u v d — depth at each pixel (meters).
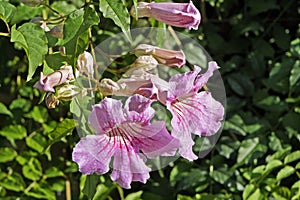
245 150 0.90
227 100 0.93
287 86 0.92
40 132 0.90
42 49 0.48
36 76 0.80
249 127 0.92
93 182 0.53
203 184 0.91
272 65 0.94
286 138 0.92
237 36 0.95
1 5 0.51
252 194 0.87
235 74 0.94
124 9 0.49
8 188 0.89
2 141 0.94
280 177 0.87
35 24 0.49
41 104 0.90
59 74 0.49
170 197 0.93
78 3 0.83
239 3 0.95
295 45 0.90
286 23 0.95
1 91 0.94
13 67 0.93
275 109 0.91
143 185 0.94
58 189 0.91
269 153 0.91
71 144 0.88
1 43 0.91
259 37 0.94
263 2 0.92
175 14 0.52
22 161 0.89
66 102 0.56
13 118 0.92
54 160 0.92
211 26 0.94
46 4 0.55
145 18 0.76
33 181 0.91
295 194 0.87
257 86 0.94
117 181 0.48
